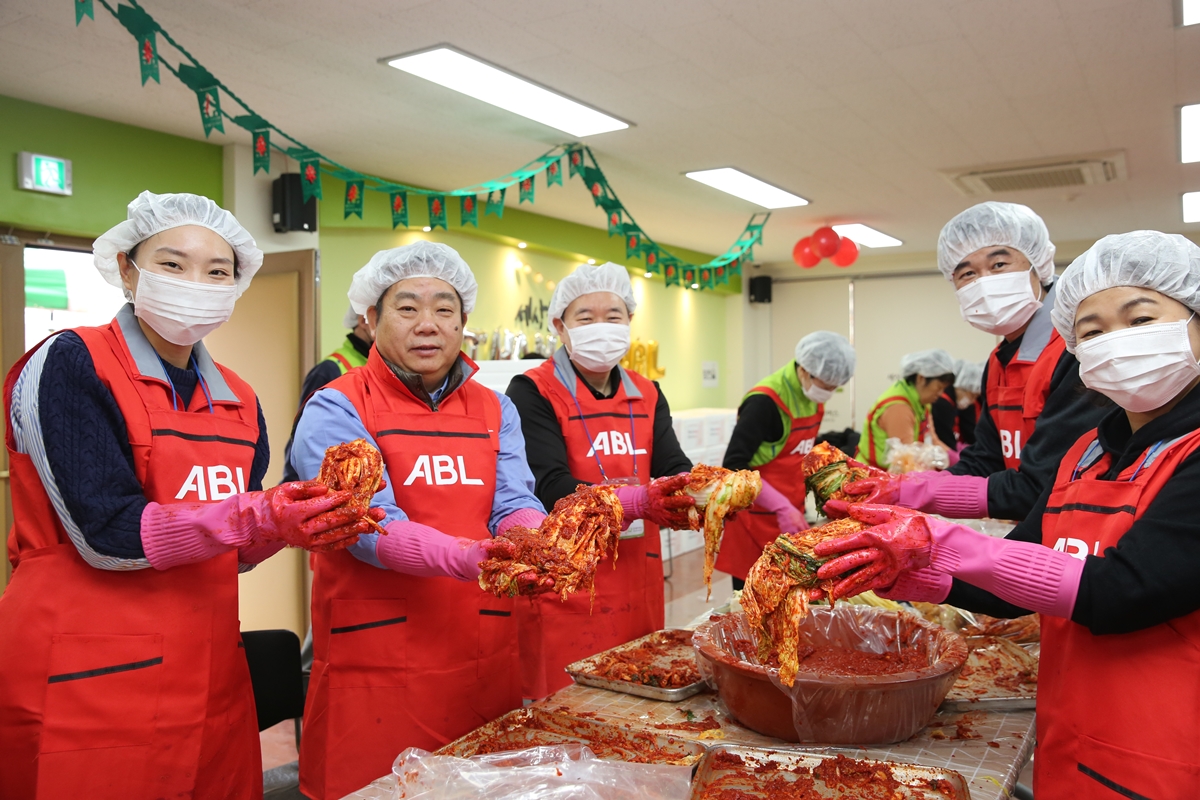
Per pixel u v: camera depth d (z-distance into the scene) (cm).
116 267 168
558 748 133
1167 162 545
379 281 183
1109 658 119
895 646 178
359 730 171
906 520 125
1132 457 125
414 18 321
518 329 702
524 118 444
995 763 139
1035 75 393
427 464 179
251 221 471
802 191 623
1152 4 320
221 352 459
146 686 147
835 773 132
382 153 505
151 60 278
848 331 1020
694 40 349
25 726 142
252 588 453
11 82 368
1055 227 773
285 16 317
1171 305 122
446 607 175
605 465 257
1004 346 230
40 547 147
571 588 139
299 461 174
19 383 145
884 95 418
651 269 596
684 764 136
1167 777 111
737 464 368
